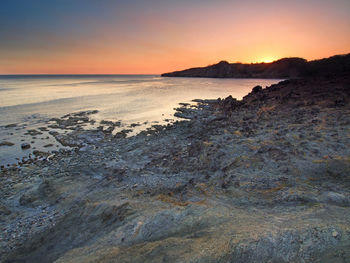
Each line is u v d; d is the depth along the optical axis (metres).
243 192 11.00
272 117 25.36
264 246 5.60
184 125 32.91
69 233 10.38
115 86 125.25
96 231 9.63
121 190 14.44
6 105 54.69
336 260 4.91
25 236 11.13
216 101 57.28
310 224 6.31
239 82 147.00
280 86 46.28
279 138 17.77
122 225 8.82
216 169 15.27
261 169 13.38
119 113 46.34
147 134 30.27
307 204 8.46
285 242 5.65
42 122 38.19
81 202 13.20
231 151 17.12
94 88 110.31
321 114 22.25
